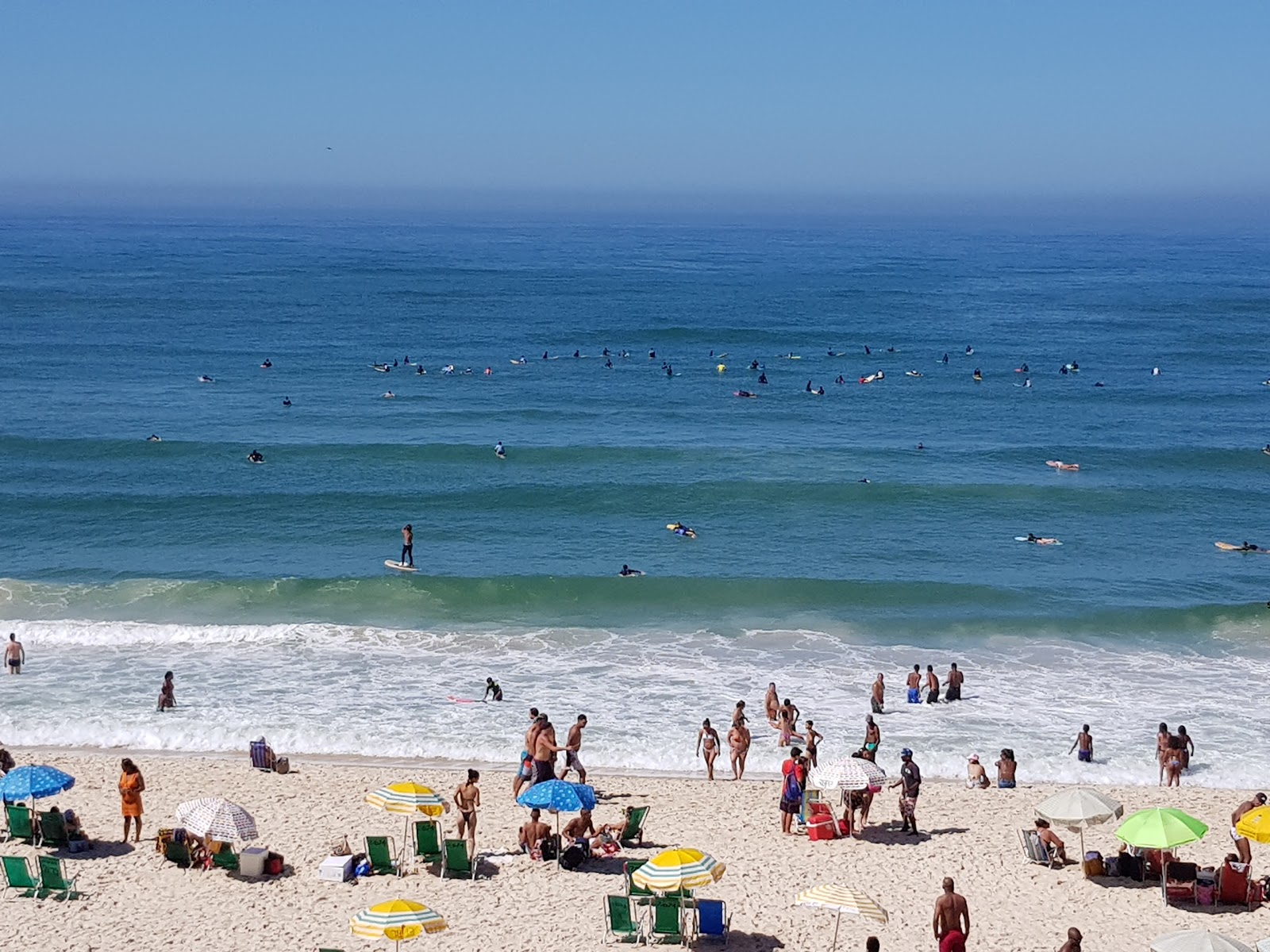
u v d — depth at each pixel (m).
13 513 49.88
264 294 143.62
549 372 89.88
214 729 29.70
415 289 156.50
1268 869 22.56
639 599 41.00
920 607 40.72
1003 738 30.17
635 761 28.66
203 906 20.36
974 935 19.78
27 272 169.38
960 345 106.75
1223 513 52.78
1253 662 36.03
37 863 21.50
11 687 32.25
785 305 143.00
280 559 45.19
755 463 60.47
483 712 31.25
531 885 21.30
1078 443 66.31
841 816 24.81
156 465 57.91
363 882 21.33
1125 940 19.66
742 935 19.59
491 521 50.28
